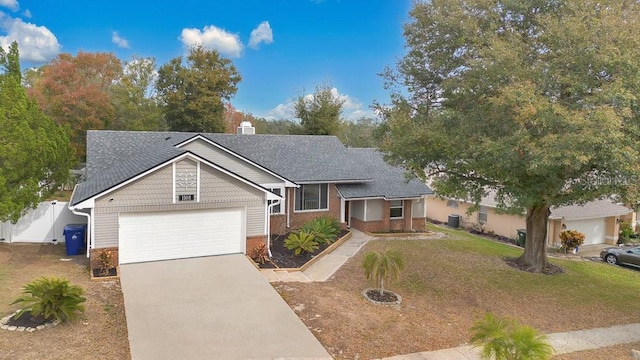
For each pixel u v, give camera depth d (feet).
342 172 73.67
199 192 46.19
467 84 43.29
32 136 43.16
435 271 50.70
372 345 29.27
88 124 113.29
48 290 28.17
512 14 44.57
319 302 36.63
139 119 135.74
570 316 39.40
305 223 66.85
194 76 133.80
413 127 46.09
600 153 32.60
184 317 31.12
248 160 62.08
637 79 31.71
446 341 31.07
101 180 48.78
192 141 59.57
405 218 78.43
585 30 35.17
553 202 44.19
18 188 43.45
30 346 24.61
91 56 127.03
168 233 45.60
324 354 26.84
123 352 25.50
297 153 77.25
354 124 181.57
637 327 37.55
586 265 63.72
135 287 37.01
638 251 73.46
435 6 47.37
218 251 48.52
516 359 24.17
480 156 41.75
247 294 36.63
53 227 53.78
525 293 44.88
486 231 96.99
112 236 42.68
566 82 36.42
